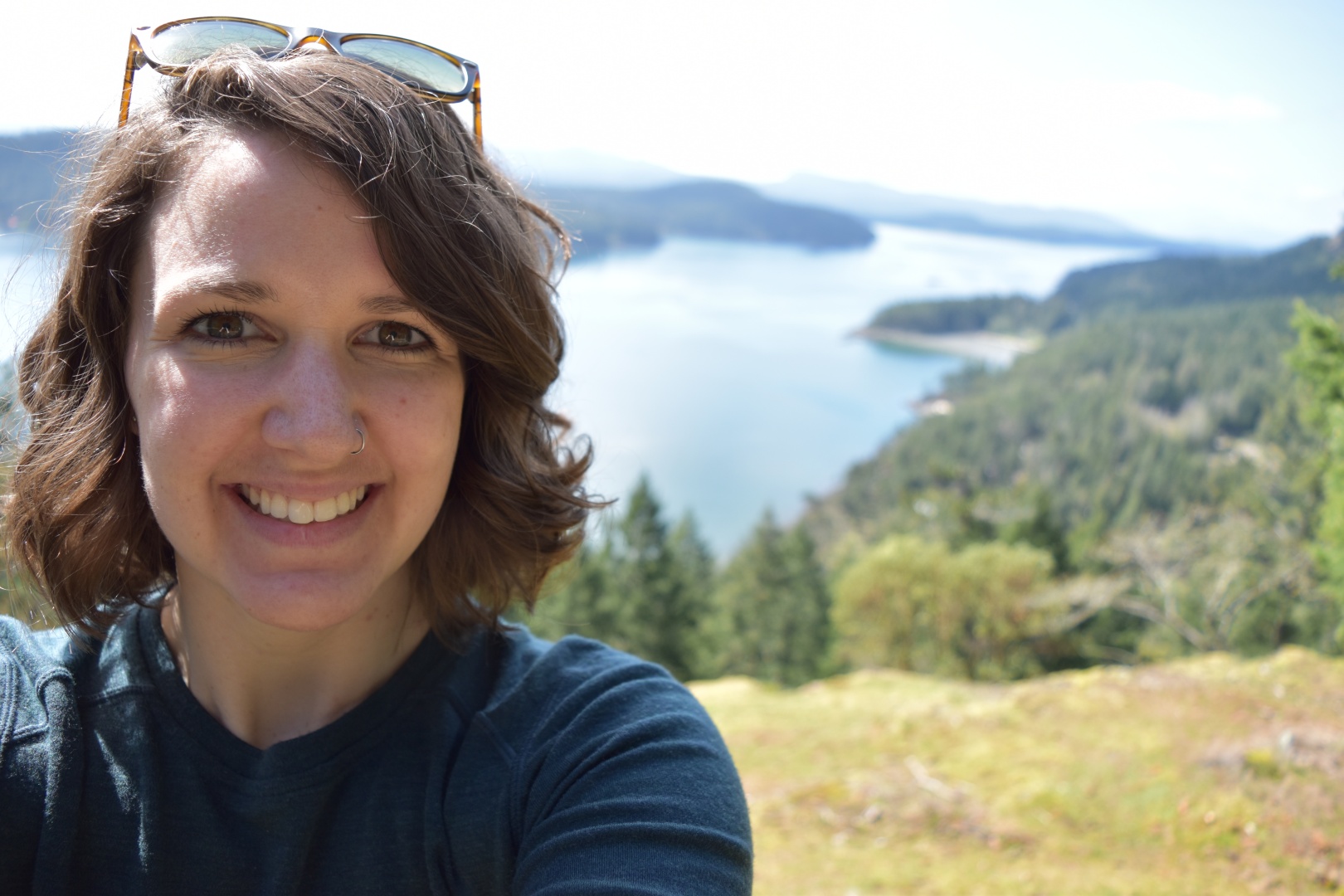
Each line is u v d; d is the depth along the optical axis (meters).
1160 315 111.00
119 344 0.83
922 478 89.50
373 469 0.78
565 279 1.08
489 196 0.86
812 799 7.69
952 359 187.62
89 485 0.85
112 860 0.79
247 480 0.75
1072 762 7.88
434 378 0.81
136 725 0.83
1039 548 31.58
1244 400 80.50
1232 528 25.50
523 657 0.94
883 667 27.22
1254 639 23.89
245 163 0.73
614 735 0.81
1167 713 8.60
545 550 0.99
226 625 0.84
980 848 6.72
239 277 0.72
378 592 0.88
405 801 0.81
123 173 0.78
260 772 0.81
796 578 38.91
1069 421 90.88
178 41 0.79
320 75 0.76
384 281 0.75
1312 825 6.51
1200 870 6.26
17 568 0.94
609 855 0.73
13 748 0.81
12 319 0.90
